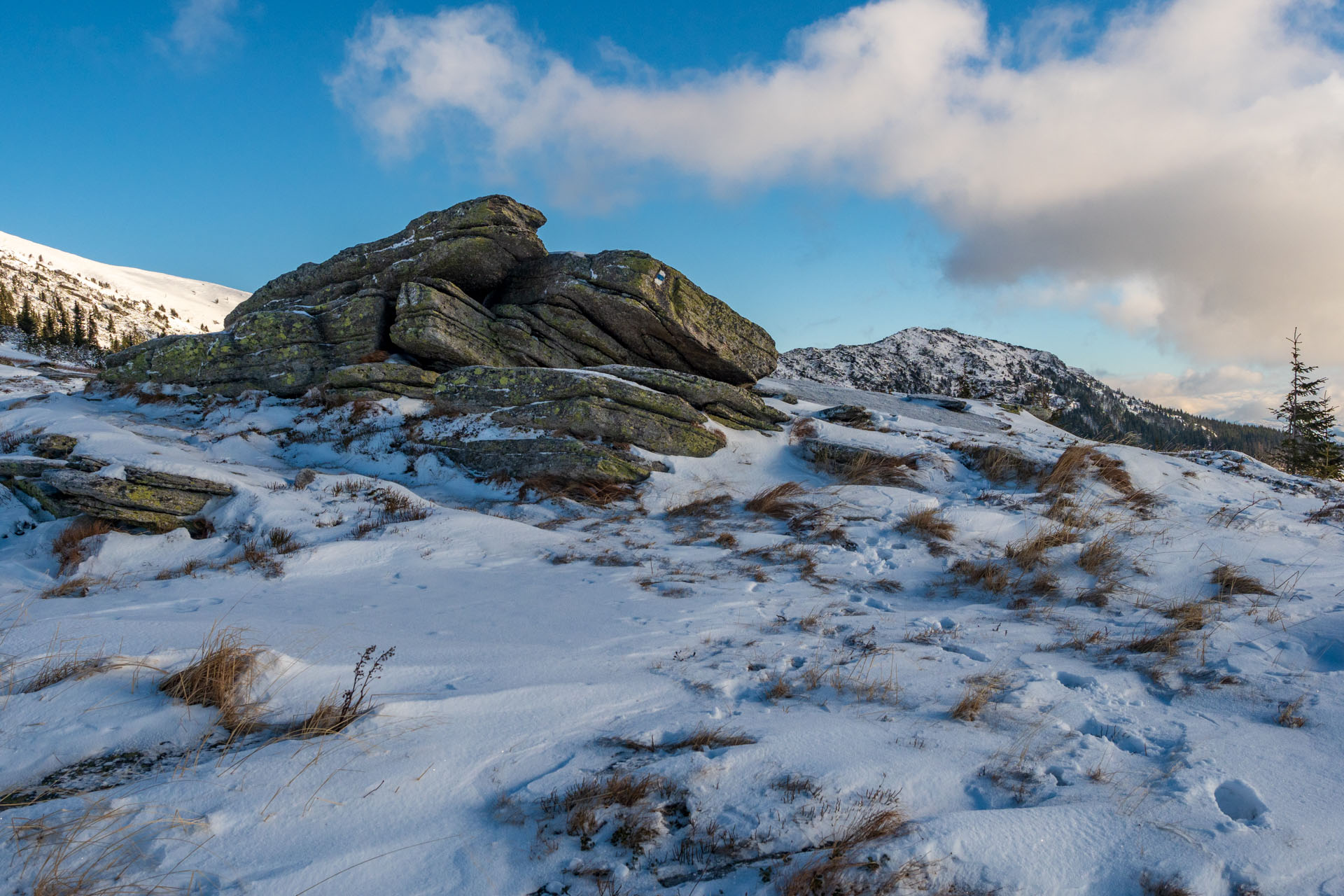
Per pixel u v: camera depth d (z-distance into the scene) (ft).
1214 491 48.08
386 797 12.67
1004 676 20.30
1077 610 28.55
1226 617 25.88
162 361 65.05
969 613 27.91
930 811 13.01
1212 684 19.62
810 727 16.07
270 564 32.22
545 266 64.03
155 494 36.94
